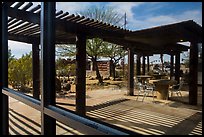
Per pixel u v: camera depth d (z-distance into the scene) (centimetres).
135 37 524
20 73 922
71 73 1156
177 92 675
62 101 596
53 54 180
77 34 427
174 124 358
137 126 347
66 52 1120
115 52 1262
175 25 396
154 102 571
